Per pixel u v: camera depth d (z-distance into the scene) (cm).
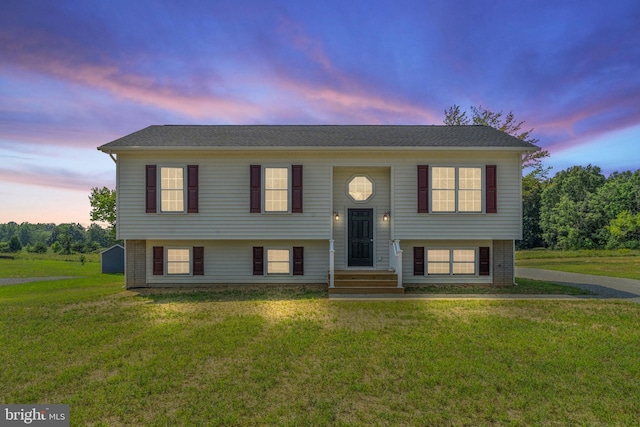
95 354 592
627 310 871
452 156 1213
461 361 541
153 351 598
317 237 1216
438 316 822
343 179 1291
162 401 427
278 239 1222
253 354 580
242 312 877
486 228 1206
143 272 1281
